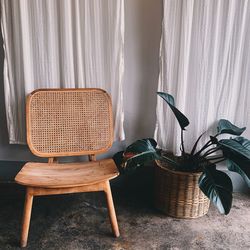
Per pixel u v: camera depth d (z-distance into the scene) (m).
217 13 1.63
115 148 2.05
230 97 1.79
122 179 2.12
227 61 1.73
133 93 1.94
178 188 1.71
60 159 2.06
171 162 1.78
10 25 1.75
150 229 1.70
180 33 1.68
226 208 1.39
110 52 1.77
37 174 1.55
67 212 1.85
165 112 1.83
